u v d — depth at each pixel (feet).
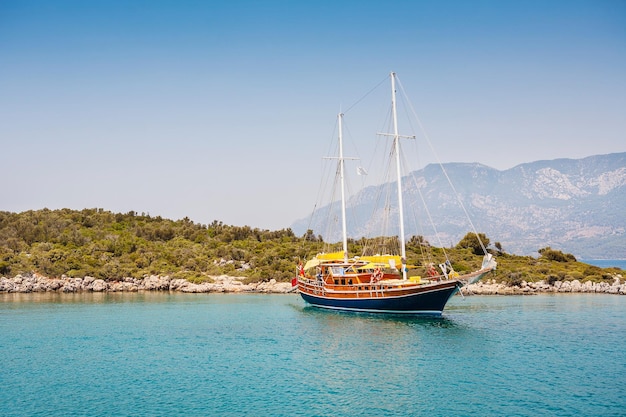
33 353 136.98
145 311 223.30
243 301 266.36
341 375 115.03
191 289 318.24
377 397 99.71
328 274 235.61
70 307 235.61
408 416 89.66
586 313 214.69
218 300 270.46
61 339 156.04
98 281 320.70
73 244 374.84
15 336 160.66
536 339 155.12
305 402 96.84
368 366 122.62
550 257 409.08
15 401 97.45
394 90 215.72
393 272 229.66
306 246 404.57
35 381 110.42
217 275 347.36
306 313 216.33
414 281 200.85
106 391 103.50
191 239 435.12
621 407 94.43
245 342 151.53
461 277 186.80
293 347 144.25
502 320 193.47
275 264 357.41
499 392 102.89
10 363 125.90
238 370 119.34
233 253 383.24
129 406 94.58
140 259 360.69
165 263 362.74
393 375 114.83
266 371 118.42
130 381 110.52
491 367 121.80
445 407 94.17
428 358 130.52
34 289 309.42
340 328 175.73
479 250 406.21
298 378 112.68
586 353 136.36
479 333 164.96
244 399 98.58
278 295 300.61
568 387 106.32
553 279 332.39
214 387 106.32
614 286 317.83
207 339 156.35
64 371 118.42
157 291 322.14
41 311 221.05
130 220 472.85
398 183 209.05
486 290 309.83
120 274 333.42
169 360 129.08
